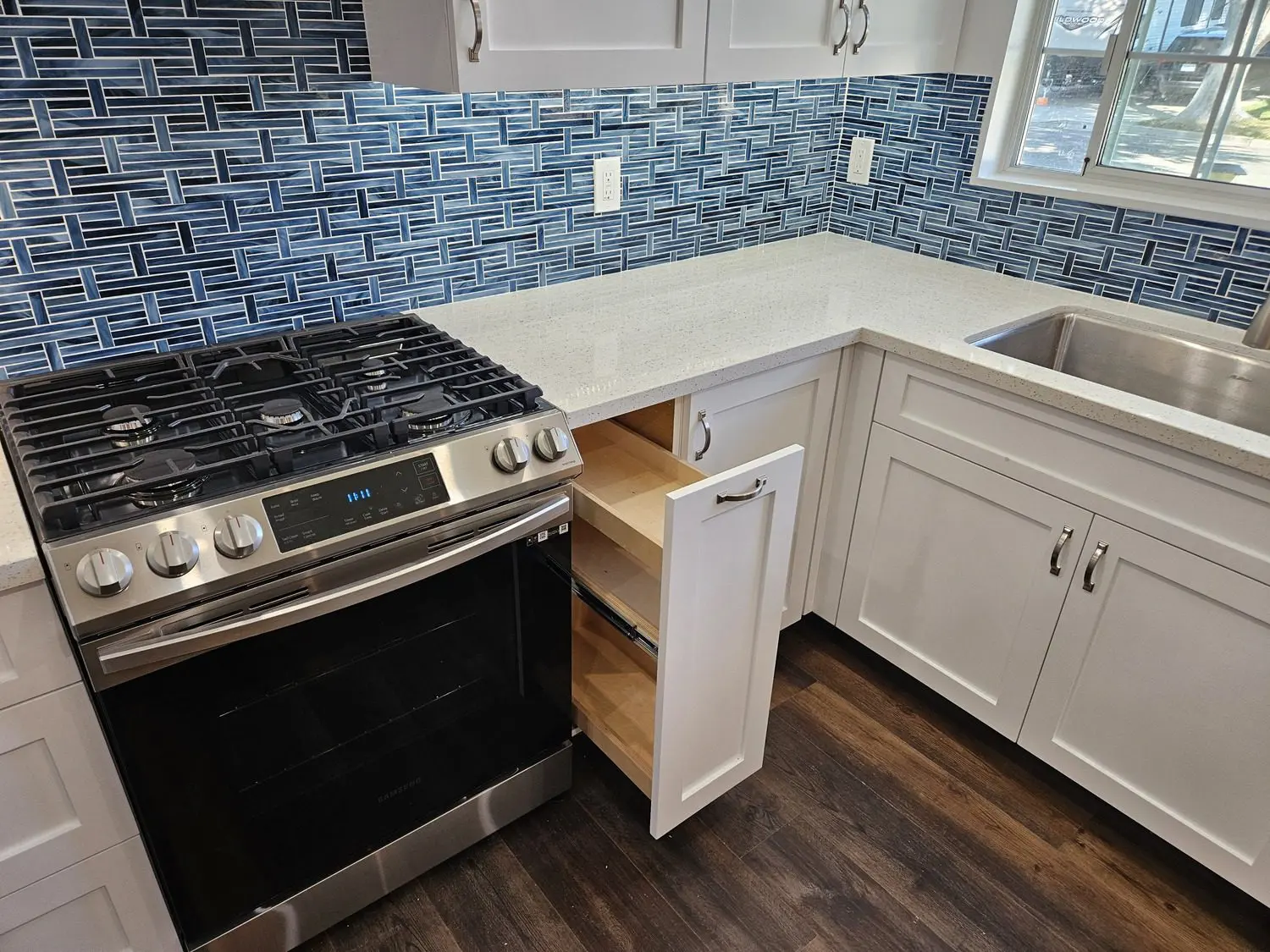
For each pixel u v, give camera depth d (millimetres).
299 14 1472
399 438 1268
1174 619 1487
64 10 1271
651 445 1656
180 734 1146
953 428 1738
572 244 2033
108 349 1503
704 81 1590
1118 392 1498
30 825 1133
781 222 2459
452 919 1551
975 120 2135
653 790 1526
